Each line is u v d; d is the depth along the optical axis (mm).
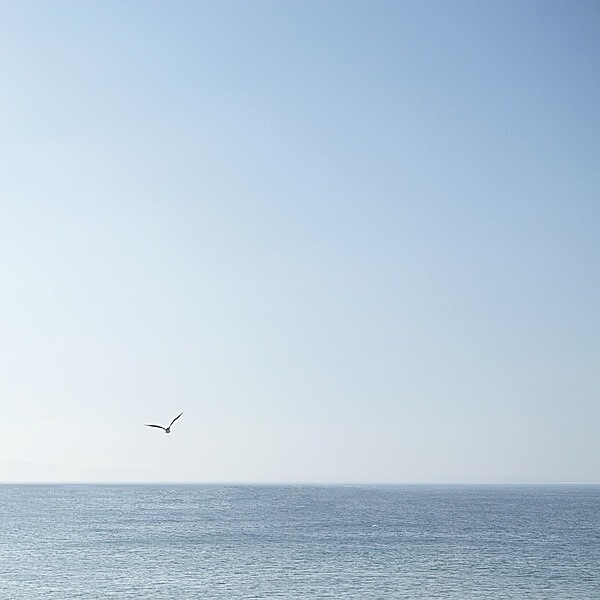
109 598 72062
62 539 125625
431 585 79062
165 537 127938
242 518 177625
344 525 153625
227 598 72062
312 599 71812
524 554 103688
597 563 95000
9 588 77188
